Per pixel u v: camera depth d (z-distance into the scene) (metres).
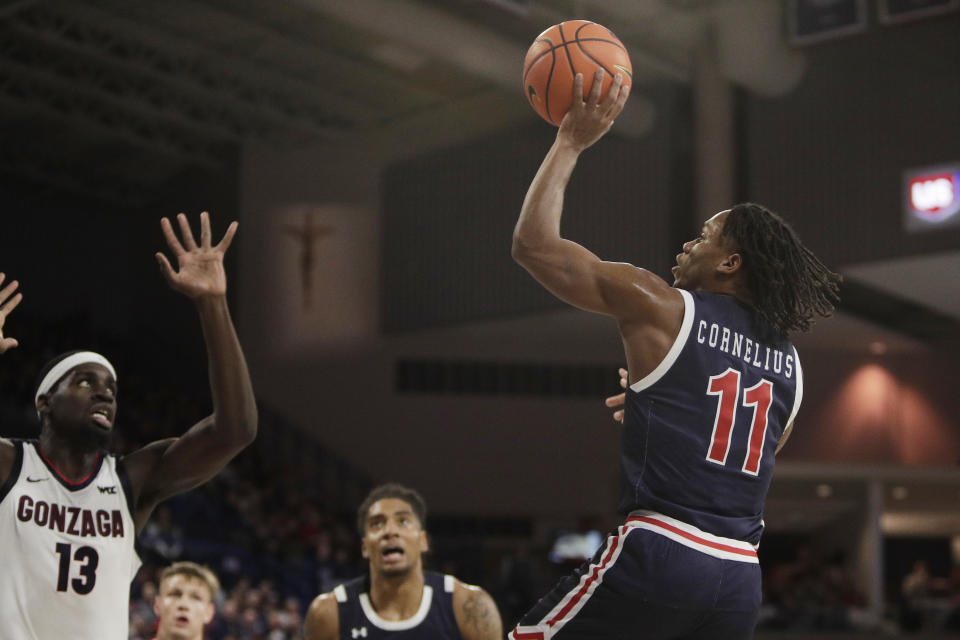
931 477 19.48
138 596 14.19
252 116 22.48
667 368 2.88
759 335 3.02
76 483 3.25
